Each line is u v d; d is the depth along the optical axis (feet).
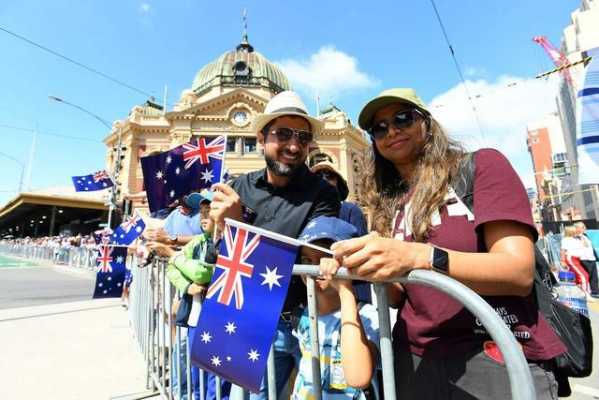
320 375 4.60
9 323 20.49
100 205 116.47
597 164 15.62
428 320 4.06
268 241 4.69
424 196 4.34
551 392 3.55
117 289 18.70
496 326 2.81
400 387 4.33
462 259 3.31
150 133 108.88
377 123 5.21
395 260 3.35
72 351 15.19
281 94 7.36
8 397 10.64
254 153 104.99
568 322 4.07
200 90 134.72
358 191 6.15
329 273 4.06
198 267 7.66
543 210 142.31
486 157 4.10
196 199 9.77
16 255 107.86
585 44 56.95
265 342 4.39
